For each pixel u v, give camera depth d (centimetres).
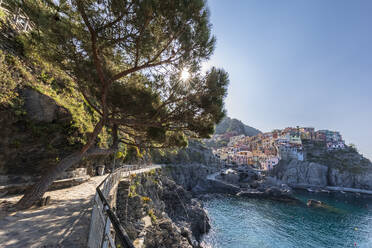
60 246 425
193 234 2742
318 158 9600
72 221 593
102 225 362
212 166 8888
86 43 704
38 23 613
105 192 806
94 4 594
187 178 6175
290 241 2866
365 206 5400
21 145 874
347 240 2992
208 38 686
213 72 797
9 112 820
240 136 15650
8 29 937
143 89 959
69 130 1159
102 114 845
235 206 4625
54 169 723
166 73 831
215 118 836
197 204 3638
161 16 576
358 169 8650
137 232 1392
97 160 1653
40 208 683
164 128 942
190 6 566
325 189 7688
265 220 3719
